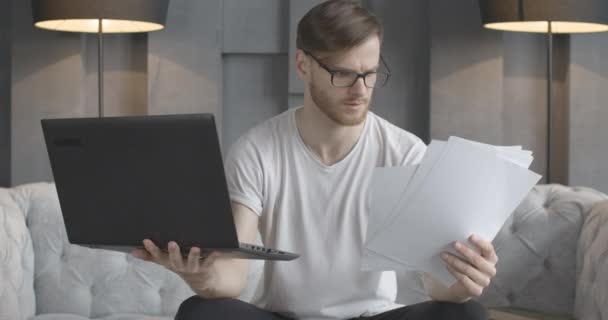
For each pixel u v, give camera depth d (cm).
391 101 421
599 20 362
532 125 423
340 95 204
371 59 204
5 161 426
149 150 168
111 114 423
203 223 169
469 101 412
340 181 219
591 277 263
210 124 162
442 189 176
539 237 286
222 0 420
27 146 415
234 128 429
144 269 296
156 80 416
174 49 416
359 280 217
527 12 359
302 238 218
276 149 223
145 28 390
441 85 411
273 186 221
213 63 418
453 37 411
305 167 221
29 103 414
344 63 203
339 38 201
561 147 422
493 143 412
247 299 290
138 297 294
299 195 220
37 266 294
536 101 422
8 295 268
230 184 221
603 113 412
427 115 420
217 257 182
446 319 195
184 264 179
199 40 416
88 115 425
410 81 420
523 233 287
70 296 291
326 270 216
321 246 218
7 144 426
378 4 419
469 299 201
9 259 273
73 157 175
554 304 284
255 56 426
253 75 426
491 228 178
